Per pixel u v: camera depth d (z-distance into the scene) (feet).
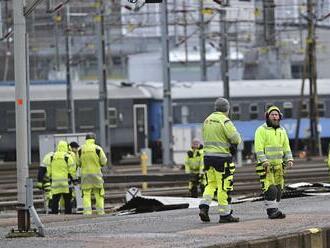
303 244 168.45
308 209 225.15
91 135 274.36
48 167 278.87
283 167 201.26
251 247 155.53
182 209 254.06
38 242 167.43
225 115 194.49
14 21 190.90
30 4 187.01
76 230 193.98
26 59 203.31
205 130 194.90
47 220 239.50
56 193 277.03
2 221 243.60
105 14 606.14
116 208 297.33
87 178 270.67
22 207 184.34
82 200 289.12
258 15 533.96
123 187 440.45
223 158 192.75
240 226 184.14
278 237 162.61
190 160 350.02
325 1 390.01
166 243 156.25
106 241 163.43
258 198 278.46
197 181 349.82
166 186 458.50
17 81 189.67
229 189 193.36
